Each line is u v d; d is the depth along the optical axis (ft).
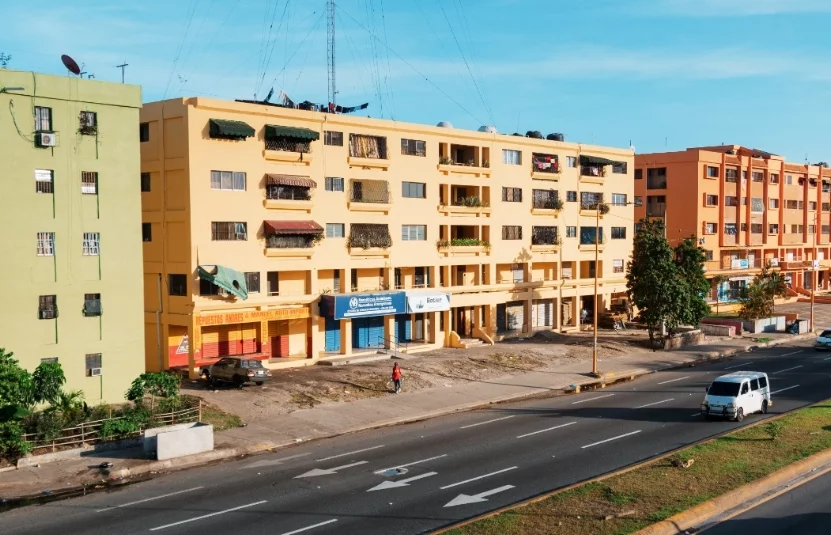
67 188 109.40
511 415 118.32
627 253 231.71
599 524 63.46
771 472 78.74
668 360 176.55
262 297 146.72
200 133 136.26
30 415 94.53
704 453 86.63
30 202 105.91
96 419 98.27
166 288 141.49
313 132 151.02
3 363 92.07
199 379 135.85
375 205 164.25
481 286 188.75
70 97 109.19
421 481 81.05
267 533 65.77
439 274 181.16
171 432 91.45
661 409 120.37
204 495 77.71
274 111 147.02
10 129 104.01
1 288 103.45
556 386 144.05
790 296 313.32
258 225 145.59
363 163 162.09
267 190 146.72
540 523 63.93
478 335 191.93
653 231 193.67
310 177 153.38
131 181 115.85
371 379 140.46
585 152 216.13
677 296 189.98
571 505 68.59
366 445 99.30
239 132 138.10
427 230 177.47
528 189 200.85
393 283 172.65
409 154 172.86
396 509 71.67
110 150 113.60
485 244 189.47
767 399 117.80
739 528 65.05
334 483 81.20
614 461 87.61
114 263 114.01
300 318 156.25
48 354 107.76
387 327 174.91
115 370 114.11
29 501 77.41
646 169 278.05
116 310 114.21
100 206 112.68
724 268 278.87
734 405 109.09
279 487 80.12
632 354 183.21
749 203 290.35
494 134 191.01
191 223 135.33
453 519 68.44
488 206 190.29
